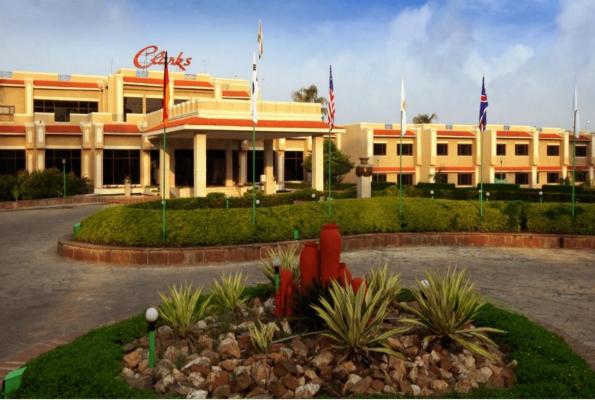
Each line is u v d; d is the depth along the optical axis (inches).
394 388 227.1
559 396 207.9
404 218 712.4
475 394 213.9
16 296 423.8
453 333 272.2
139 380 232.4
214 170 1628.9
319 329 299.1
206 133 1245.1
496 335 291.4
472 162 2208.4
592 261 573.3
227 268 539.5
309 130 1248.2
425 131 2111.2
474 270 521.3
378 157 1948.8
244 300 342.0
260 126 1203.9
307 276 313.4
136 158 1644.9
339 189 1863.9
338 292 265.1
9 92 1835.6
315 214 668.1
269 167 1508.4
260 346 260.7
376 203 727.7
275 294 354.9
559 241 678.5
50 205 1266.0
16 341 314.3
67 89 1882.4
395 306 343.6
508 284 457.1
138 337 294.8
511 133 2250.2
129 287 455.2
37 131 1547.7
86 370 234.1
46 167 1583.4
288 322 306.8
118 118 1694.1
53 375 227.6
